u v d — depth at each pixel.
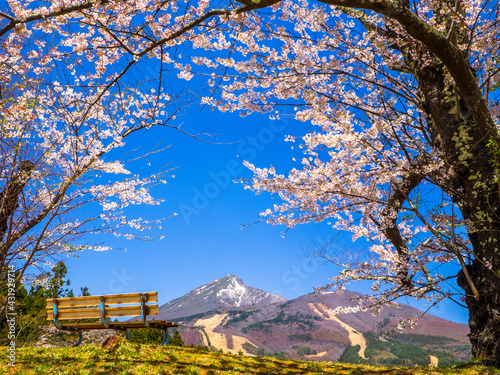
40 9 4.26
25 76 4.86
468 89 5.15
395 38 6.75
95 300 6.73
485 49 6.46
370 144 5.77
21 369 5.27
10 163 4.98
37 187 5.57
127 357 6.25
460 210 6.75
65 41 4.87
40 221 5.19
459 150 5.99
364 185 6.50
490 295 5.73
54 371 5.23
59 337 12.15
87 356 6.23
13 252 4.73
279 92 6.03
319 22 6.16
